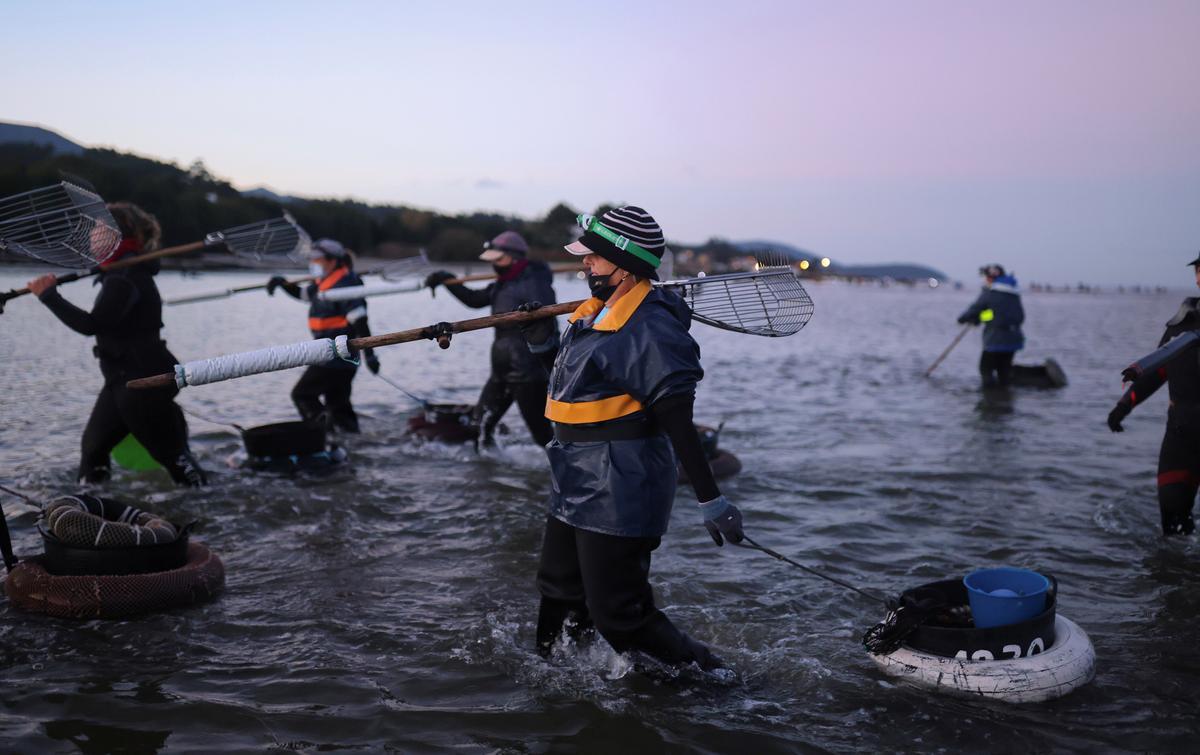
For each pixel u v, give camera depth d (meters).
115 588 4.47
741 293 3.80
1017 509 6.69
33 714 3.55
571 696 3.78
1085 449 8.91
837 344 21.91
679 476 7.25
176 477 6.84
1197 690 3.89
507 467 7.84
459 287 8.05
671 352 3.48
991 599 3.84
